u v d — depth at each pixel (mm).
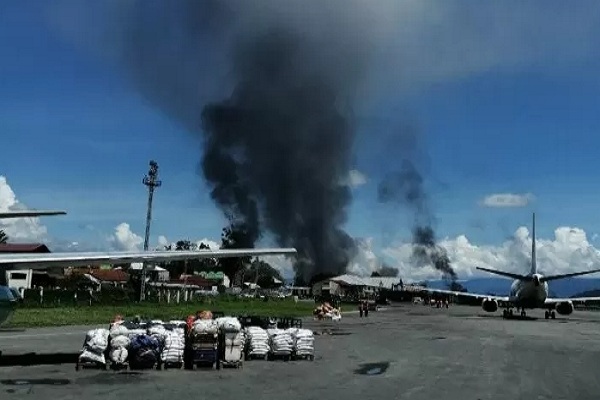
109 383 14875
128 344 17688
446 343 29688
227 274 152000
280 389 14508
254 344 21016
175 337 18031
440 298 144000
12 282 74250
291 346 21219
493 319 61469
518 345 29219
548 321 59219
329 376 17109
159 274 130125
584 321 61719
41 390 13664
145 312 49281
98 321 38781
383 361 21359
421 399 13594
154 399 12781
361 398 13547
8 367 17719
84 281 89125
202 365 18438
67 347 23281
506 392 14867
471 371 18969
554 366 20812
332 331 38219
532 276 61969
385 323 49375
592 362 22250
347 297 134250
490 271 64312
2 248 74750
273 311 63281
